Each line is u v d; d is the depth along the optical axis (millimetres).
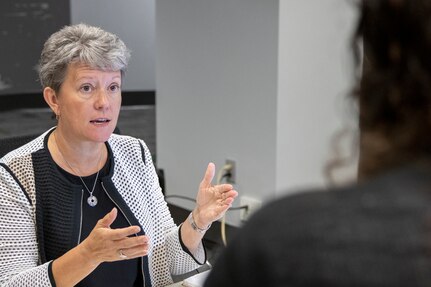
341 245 589
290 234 611
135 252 1601
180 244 2014
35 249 1846
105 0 8555
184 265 2043
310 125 3303
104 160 1979
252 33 3262
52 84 1865
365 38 667
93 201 1926
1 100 8203
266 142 3297
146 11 8750
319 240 598
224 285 646
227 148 3541
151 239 2010
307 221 615
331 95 3303
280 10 3096
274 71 3174
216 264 674
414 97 629
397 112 643
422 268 561
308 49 3211
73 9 8398
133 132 7266
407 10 622
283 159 3270
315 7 3172
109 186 1940
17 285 1686
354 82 708
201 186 1982
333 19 3180
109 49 1828
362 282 569
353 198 625
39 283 1662
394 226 587
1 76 8172
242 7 3289
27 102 8312
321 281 581
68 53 1803
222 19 3420
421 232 577
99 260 1623
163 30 3869
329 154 755
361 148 683
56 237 1857
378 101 653
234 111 3453
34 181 1857
